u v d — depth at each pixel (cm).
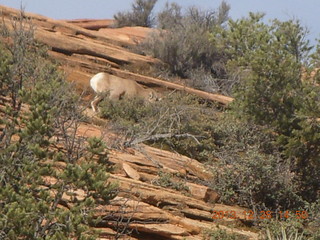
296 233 4431
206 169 5244
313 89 5981
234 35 6228
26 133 3316
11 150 3381
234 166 5203
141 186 4416
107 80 6550
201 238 4216
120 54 8288
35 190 3328
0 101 4584
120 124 5650
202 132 5994
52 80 4241
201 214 4516
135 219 3928
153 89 7450
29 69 4466
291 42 6278
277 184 5216
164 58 9025
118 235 3662
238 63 6116
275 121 5869
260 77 6003
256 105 6034
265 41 6119
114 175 4512
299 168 5725
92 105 6269
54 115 3884
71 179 3216
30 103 3425
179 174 5075
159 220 4053
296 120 5947
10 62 4422
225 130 5822
